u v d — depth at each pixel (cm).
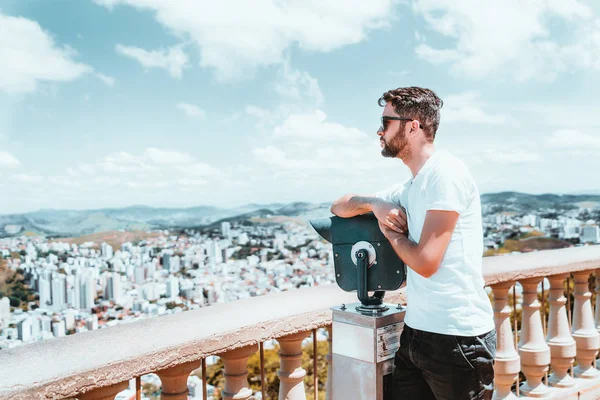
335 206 193
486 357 174
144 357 163
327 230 196
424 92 180
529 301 319
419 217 173
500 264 315
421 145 181
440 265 171
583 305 349
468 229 171
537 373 318
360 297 189
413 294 181
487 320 176
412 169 185
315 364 234
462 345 170
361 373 188
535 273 306
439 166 169
